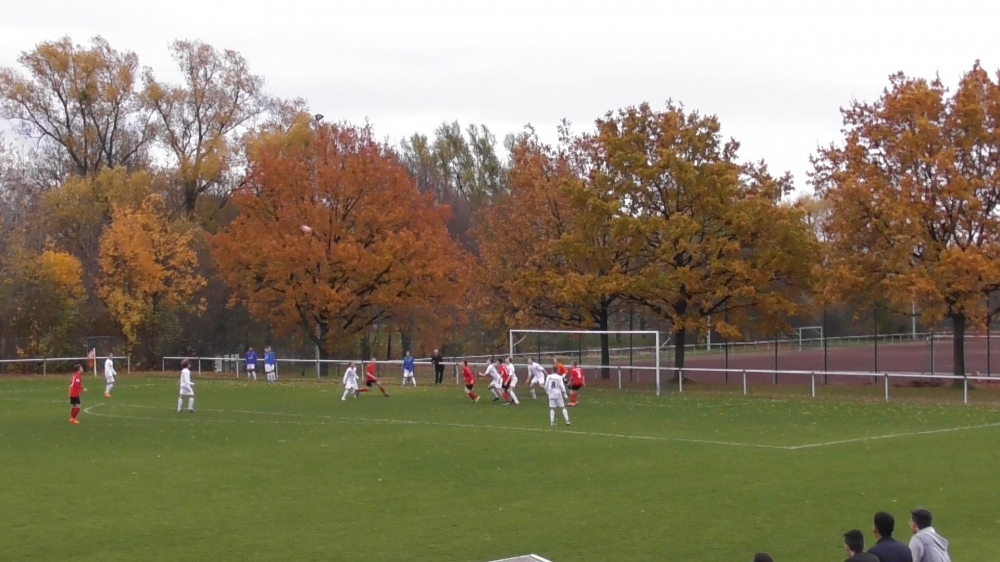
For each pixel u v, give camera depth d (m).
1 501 19.56
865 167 44.31
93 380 55.22
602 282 46.94
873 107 45.78
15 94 65.62
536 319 52.88
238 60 69.44
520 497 19.75
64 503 19.34
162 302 64.62
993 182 42.00
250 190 58.75
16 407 39.84
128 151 71.50
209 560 14.97
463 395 44.75
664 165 46.91
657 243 48.69
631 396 43.09
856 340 83.25
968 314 41.12
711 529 16.77
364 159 56.41
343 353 64.81
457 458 24.97
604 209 47.22
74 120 68.56
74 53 66.88
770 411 36.19
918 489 20.27
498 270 53.34
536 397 43.56
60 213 65.25
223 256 56.38
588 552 15.30
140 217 62.75
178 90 68.31
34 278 62.19
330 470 23.19
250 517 17.98
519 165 54.22
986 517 17.69
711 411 36.38
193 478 22.19
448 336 63.78
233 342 71.25
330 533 16.69
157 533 16.75
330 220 55.78
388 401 41.78
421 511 18.44
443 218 58.34
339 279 56.28
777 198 48.28
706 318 48.47
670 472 22.58
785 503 18.89
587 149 53.47
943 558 11.28
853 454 25.11
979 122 42.78
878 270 43.03
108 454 26.05
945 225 43.19
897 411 35.75
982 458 24.27
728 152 49.94
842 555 15.06
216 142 66.88
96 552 15.49
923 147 42.69
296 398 43.44
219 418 35.06
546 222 52.56
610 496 19.77
